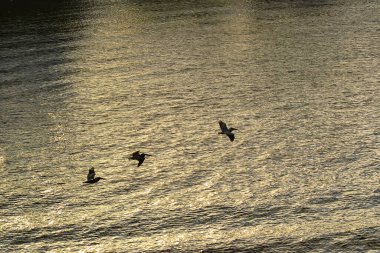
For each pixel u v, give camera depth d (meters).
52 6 89.06
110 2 92.31
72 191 37.38
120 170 39.72
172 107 49.44
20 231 33.59
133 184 38.09
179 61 61.09
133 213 35.19
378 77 55.00
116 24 77.25
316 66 58.59
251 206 35.53
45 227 33.94
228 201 36.12
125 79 55.94
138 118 47.38
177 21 78.81
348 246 31.80
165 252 31.84
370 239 32.22
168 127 45.78
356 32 70.62
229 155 41.38
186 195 36.88
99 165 40.41
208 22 78.00
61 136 44.44
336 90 52.16
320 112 47.75
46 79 55.84
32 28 75.06
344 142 42.69
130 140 43.81
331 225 33.56
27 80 55.53
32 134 44.75
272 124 45.84
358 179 37.97
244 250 31.89
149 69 58.69
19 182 38.31
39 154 41.81
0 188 37.56
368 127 44.88
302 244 32.12
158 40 69.06
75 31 73.38
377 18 77.38
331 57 61.22
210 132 44.78
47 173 39.41
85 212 35.28
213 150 42.12
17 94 52.25
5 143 43.28
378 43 65.56
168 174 39.19
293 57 61.69
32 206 35.88
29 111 48.78
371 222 33.62
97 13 84.06
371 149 41.59
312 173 38.88
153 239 32.94
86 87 53.88
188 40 69.00
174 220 34.50
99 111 48.69
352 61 59.69
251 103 49.94
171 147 42.72
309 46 65.44
